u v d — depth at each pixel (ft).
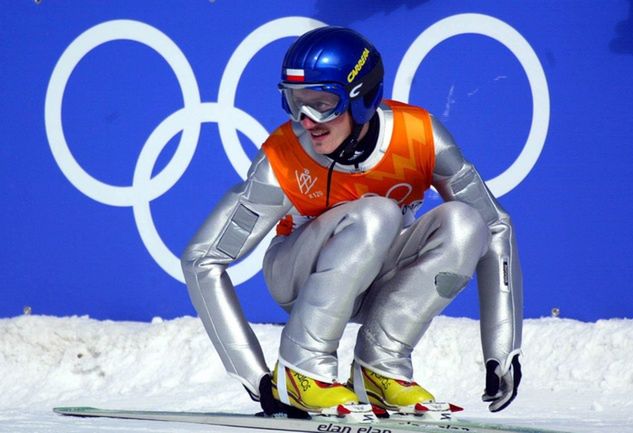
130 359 71.26
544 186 72.69
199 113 74.49
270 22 74.18
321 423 35.88
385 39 73.67
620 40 72.54
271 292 42.16
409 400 38.32
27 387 70.64
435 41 73.46
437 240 37.88
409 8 73.46
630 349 65.72
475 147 73.20
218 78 74.38
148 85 74.84
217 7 74.49
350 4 73.77
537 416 56.13
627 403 60.75
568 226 72.49
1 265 75.82
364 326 39.29
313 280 37.40
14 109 75.77
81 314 75.36
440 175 39.78
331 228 37.78
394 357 38.78
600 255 72.38
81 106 75.25
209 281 39.04
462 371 67.62
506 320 39.47
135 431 37.32
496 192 73.00
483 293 39.99
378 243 36.65
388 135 38.70
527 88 72.95
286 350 37.86
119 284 74.95
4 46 75.87
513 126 73.00
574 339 67.67
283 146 39.04
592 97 72.69
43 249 75.51
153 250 74.69
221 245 39.19
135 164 74.79
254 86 74.23
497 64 73.15
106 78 75.10
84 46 75.25
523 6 73.00
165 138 74.69
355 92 36.86
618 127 72.49
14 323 74.23
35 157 75.61
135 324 74.13
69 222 75.31
